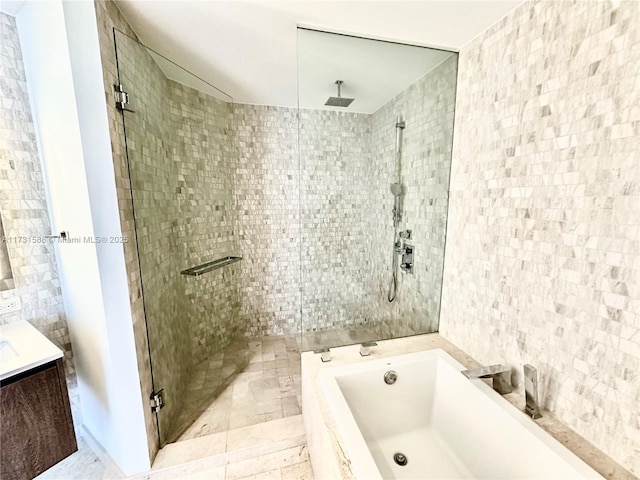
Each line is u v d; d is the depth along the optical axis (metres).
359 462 0.97
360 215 2.36
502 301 1.38
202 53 1.70
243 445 1.56
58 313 1.65
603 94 0.93
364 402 1.49
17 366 1.13
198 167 2.22
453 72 1.63
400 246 2.18
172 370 1.83
